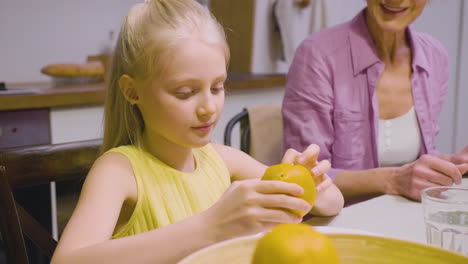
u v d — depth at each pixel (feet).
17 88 6.93
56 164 3.00
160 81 2.42
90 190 2.45
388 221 2.88
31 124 6.15
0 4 7.72
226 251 1.58
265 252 1.34
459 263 1.50
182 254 1.95
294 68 4.80
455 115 9.98
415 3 4.29
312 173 2.51
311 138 4.55
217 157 3.26
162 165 2.84
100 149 3.10
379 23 4.39
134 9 2.69
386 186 3.54
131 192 2.67
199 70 2.38
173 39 2.38
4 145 5.96
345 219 2.90
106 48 8.98
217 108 2.49
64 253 2.03
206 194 2.97
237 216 1.87
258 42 9.54
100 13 8.80
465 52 9.64
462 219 2.28
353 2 10.56
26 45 8.08
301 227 1.39
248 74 9.12
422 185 3.29
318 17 9.52
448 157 3.87
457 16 9.62
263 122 5.16
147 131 2.85
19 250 2.50
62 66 7.82
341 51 4.66
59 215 5.17
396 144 4.68
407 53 4.73
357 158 4.65
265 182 1.87
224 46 2.55
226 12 9.55
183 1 2.62
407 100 4.70
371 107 4.62
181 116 2.43
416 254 1.58
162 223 2.72
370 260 1.63
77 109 6.56
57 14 8.31
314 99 4.58
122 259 1.96
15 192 5.09
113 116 2.91
